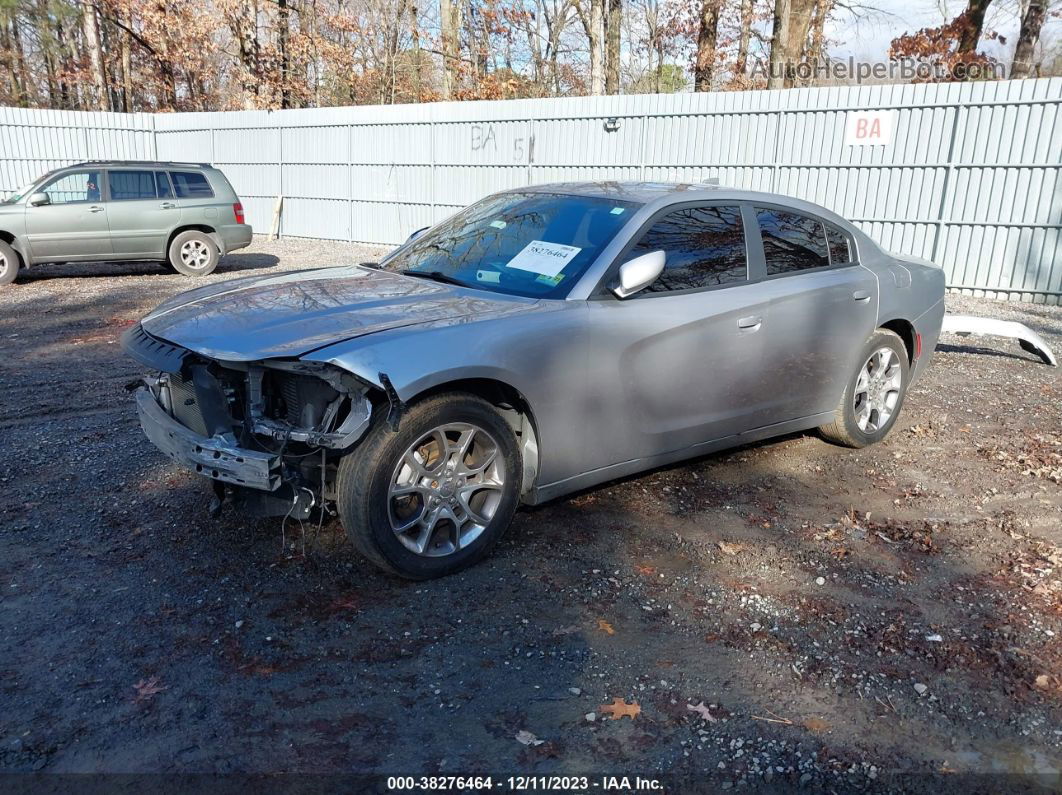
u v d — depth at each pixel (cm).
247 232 1444
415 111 1855
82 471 492
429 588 365
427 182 1878
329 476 360
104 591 358
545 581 374
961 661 321
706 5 2477
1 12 2634
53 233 1252
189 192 1371
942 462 545
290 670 307
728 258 459
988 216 1322
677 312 422
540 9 3372
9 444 539
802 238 509
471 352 349
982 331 804
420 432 345
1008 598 369
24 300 1110
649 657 320
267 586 363
